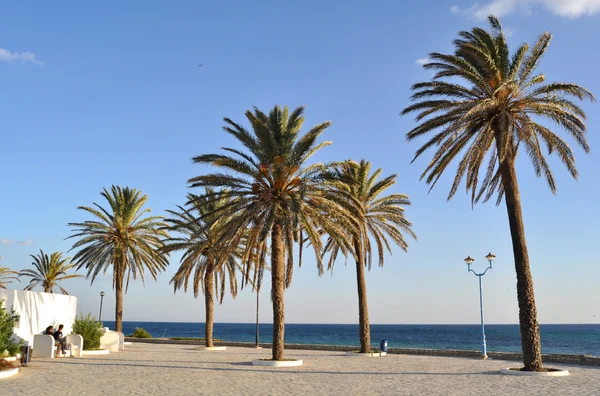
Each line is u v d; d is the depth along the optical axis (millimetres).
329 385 16234
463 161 21578
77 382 16266
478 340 97812
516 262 20156
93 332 30344
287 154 23453
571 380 17438
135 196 38594
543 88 20422
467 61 21344
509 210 20609
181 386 15672
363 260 32281
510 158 20828
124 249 38062
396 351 33969
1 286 45906
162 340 46406
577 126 20109
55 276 52938
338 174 23047
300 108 23531
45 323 30328
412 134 21578
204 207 34281
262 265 24281
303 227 24016
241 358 27500
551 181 21469
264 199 23469
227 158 23078
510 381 17266
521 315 19750
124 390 14641
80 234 37438
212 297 36562
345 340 98438
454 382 17094
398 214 31906
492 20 21141
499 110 20625
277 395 14000
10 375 17719
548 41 20484
